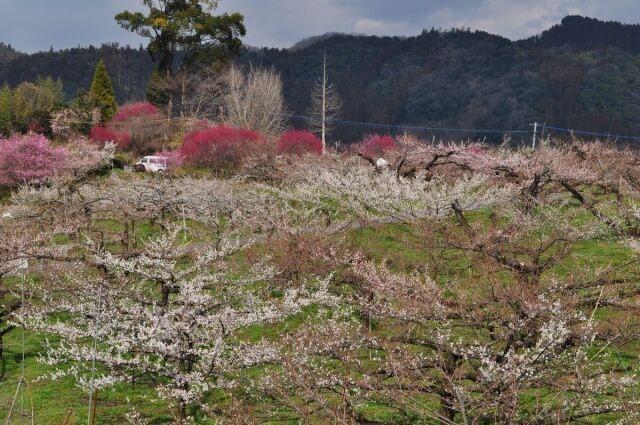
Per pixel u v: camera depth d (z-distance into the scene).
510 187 25.47
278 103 65.31
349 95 118.19
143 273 15.07
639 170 28.25
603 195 28.50
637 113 99.00
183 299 14.23
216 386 13.92
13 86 137.75
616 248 22.30
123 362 13.97
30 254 19.39
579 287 14.05
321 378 12.59
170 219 29.48
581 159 31.11
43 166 39.25
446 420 10.32
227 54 70.00
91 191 30.50
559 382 11.36
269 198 30.47
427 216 23.95
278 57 139.38
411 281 14.94
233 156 43.22
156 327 13.60
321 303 16.16
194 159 43.69
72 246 22.03
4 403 15.21
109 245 25.06
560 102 103.12
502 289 13.13
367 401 12.80
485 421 11.61
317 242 20.98
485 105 108.56
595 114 97.56
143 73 131.00
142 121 57.69
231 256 21.61
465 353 11.66
